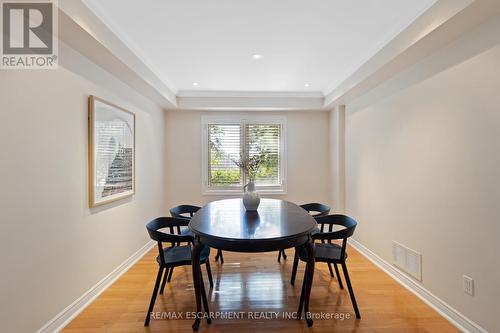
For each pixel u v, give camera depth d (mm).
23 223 1690
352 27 2311
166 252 2330
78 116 2234
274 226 1986
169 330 1942
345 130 4191
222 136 4723
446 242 2107
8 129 1593
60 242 2012
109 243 2723
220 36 2463
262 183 4750
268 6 1996
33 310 1758
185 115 4656
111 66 2549
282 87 4098
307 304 1980
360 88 3281
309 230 1896
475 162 1848
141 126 3564
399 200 2740
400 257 2713
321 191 4762
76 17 1772
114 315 2139
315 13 2092
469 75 1889
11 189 1609
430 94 2281
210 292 2479
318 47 2703
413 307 2230
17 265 1648
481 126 1799
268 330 1930
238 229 1904
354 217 3859
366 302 2305
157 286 2062
